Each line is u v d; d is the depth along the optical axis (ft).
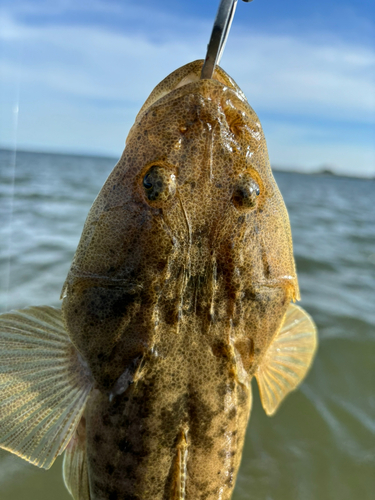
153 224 0.46
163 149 0.47
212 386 0.49
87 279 0.47
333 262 3.50
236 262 0.48
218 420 0.50
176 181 0.46
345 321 2.24
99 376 0.48
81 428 0.53
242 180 0.48
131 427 0.48
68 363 0.51
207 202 0.47
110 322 0.47
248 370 0.52
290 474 1.27
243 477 1.25
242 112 0.49
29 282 2.34
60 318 0.53
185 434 0.48
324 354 1.89
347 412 1.53
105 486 0.49
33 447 0.49
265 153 0.52
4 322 0.50
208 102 0.47
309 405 1.55
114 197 0.48
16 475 1.17
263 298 0.51
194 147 0.47
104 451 0.49
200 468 0.50
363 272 3.30
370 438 1.41
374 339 2.03
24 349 0.50
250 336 0.51
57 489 1.16
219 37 0.45
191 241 0.47
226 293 0.49
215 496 0.51
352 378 1.74
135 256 0.47
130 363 0.47
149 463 0.48
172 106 0.47
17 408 0.49
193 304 0.48
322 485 1.24
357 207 8.75
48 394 0.50
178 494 0.48
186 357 0.48
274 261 0.52
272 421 1.48
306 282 2.93
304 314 0.65
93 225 0.48
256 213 0.50
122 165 0.48
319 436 1.41
